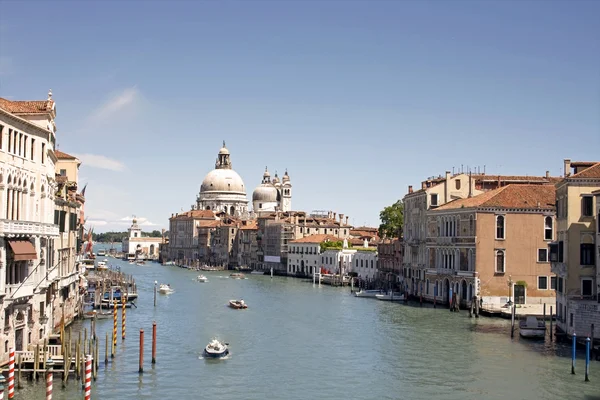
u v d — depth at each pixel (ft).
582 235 187.32
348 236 584.81
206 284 453.99
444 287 289.33
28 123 145.79
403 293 340.80
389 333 215.72
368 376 157.79
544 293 260.21
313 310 284.20
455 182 312.29
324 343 199.52
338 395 142.31
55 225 161.68
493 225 258.78
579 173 189.47
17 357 139.74
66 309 212.23
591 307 178.19
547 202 263.08
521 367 163.22
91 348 161.48
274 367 167.22
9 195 137.90
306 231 597.11
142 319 249.75
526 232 259.80
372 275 418.92
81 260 263.08
